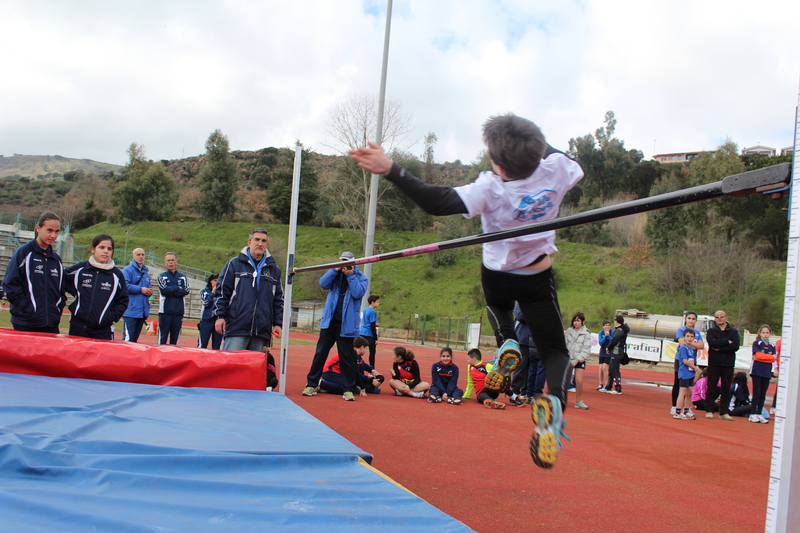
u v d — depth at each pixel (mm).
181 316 8547
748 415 9148
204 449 2562
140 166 64188
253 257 5820
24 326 5176
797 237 1312
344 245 50000
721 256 34281
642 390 13086
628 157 56906
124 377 4730
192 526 1671
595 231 48000
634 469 4434
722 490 3963
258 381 5125
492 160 2197
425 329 29438
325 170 60062
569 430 6180
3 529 1535
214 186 61469
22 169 176000
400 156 32750
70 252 36438
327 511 1915
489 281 2453
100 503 1804
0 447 2115
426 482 3578
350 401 6961
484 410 7289
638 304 34156
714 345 8453
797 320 1302
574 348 8469
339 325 7008
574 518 3072
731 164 40688
